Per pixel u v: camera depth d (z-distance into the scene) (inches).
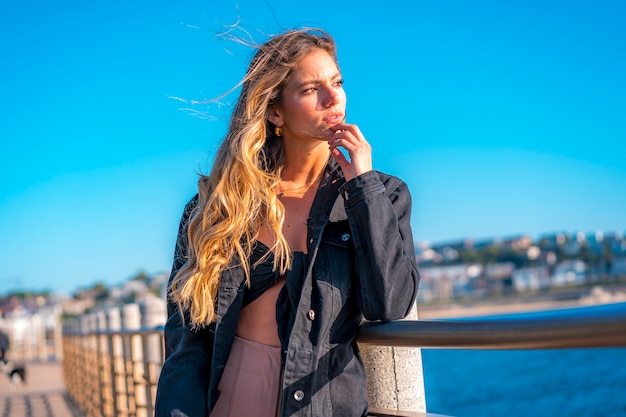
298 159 81.3
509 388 1606.8
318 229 75.0
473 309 6299.2
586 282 6441.9
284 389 71.6
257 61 80.8
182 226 84.3
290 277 74.8
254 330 77.0
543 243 6815.9
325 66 79.2
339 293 73.7
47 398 565.3
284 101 80.1
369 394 85.1
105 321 410.6
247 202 77.1
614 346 48.4
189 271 78.3
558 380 1642.5
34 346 1316.4
